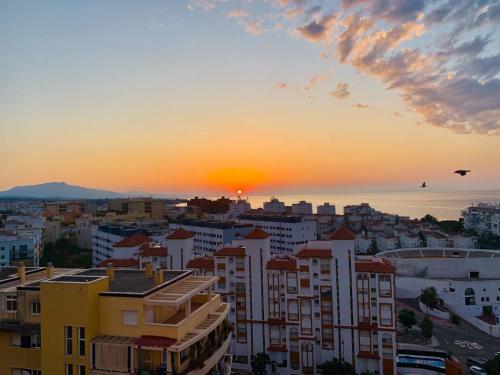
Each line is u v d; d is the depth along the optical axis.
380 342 69.69
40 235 175.88
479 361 82.69
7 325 37.72
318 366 71.88
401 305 126.25
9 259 131.25
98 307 36.50
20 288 38.53
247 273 77.31
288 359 74.19
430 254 153.12
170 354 33.69
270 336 75.81
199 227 184.62
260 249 77.00
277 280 76.06
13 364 37.84
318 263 73.69
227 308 45.44
